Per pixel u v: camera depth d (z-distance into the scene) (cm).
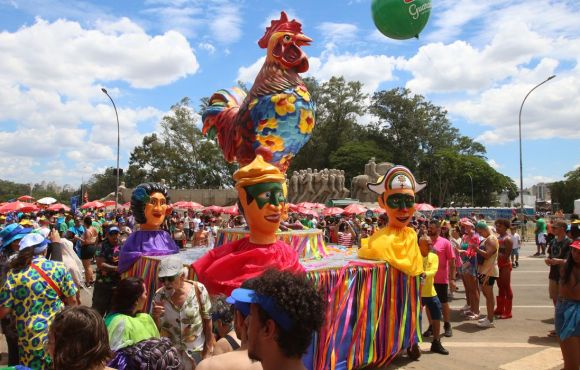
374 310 581
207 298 439
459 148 7169
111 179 7875
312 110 691
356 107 6088
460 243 1144
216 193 4862
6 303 426
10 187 9931
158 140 6300
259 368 238
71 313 258
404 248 629
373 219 1692
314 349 500
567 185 6900
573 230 734
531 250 2192
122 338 335
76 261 860
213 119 770
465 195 6956
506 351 682
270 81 671
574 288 490
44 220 1130
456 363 630
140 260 652
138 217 694
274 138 664
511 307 890
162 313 421
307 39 684
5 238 584
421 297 677
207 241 1262
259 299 192
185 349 419
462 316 906
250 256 511
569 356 493
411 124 6206
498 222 902
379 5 642
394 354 606
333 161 5909
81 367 249
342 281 543
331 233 1636
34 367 424
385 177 660
